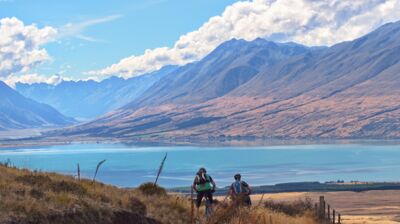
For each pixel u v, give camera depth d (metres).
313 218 25.62
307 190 153.50
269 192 147.62
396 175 194.62
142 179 180.50
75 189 12.38
